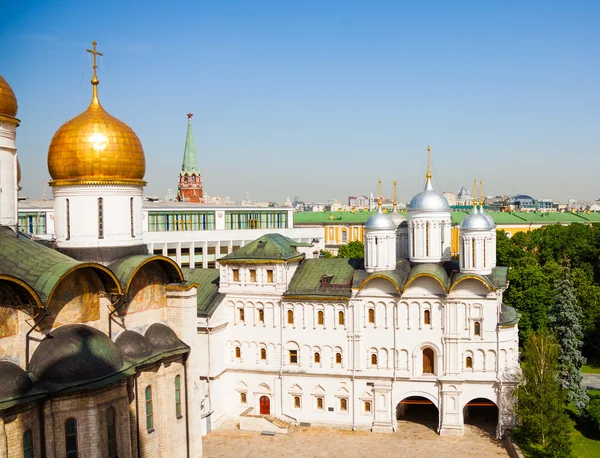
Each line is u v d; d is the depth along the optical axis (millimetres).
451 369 70688
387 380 72125
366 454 65375
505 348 70125
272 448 67438
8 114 48688
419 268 73125
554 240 164875
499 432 69375
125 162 54406
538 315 104062
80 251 53656
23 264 43656
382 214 75312
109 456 43844
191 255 118688
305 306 74938
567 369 77062
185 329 55250
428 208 76000
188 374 55000
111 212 54344
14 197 49406
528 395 63844
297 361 75438
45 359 41906
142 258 51344
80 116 54375
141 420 49188
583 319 99750
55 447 41000
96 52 55219
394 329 72500
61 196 54438
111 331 49406
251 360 76938
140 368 48938
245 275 76875
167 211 115438
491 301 69750
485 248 71500
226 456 65125
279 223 141250
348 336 73688
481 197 78375
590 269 146125
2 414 37375
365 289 73125
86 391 41781
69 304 45500
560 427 61156
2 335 40219
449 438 69688
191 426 55062
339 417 73812
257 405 76500
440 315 71375
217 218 125000
